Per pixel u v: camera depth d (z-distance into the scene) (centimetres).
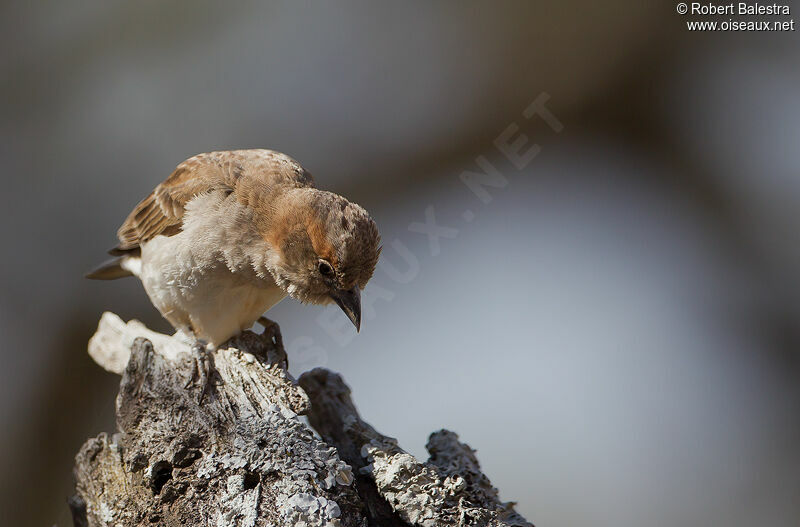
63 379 1345
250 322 845
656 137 1395
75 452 1329
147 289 843
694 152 1398
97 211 1375
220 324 814
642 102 1373
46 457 1323
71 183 1379
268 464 587
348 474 589
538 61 1353
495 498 641
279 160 847
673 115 1381
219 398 659
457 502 600
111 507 625
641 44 1332
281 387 674
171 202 830
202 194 808
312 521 555
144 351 688
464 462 663
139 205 880
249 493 581
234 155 855
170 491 605
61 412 1339
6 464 1302
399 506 594
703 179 1403
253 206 793
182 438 624
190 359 698
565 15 1322
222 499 586
